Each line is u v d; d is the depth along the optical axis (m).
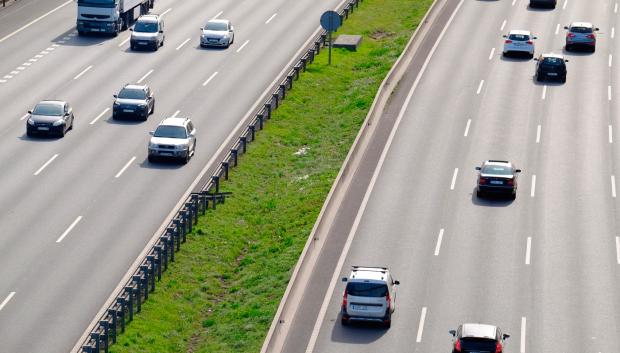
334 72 178.00
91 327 98.12
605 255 114.50
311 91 169.62
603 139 148.12
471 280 108.50
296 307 102.56
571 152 143.38
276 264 117.31
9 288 107.38
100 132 149.88
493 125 152.50
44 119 146.62
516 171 129.88
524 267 111.44
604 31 198.38
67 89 166.25
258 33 197.12
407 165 138.25
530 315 101.62
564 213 125.00
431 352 94.44
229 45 190.38
